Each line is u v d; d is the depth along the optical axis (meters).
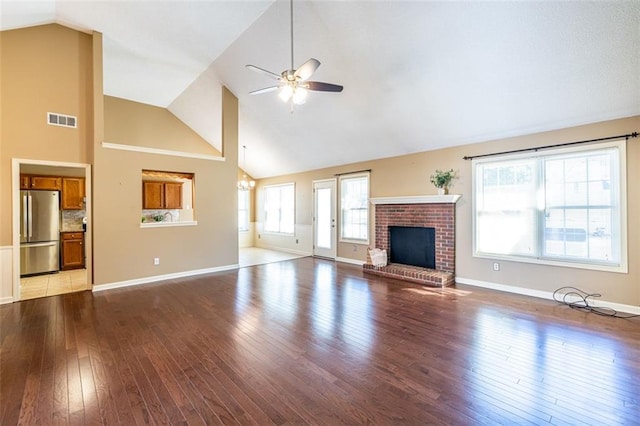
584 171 3.79
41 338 2.88
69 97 4.41
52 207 5.59
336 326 3.16
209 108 6.73
